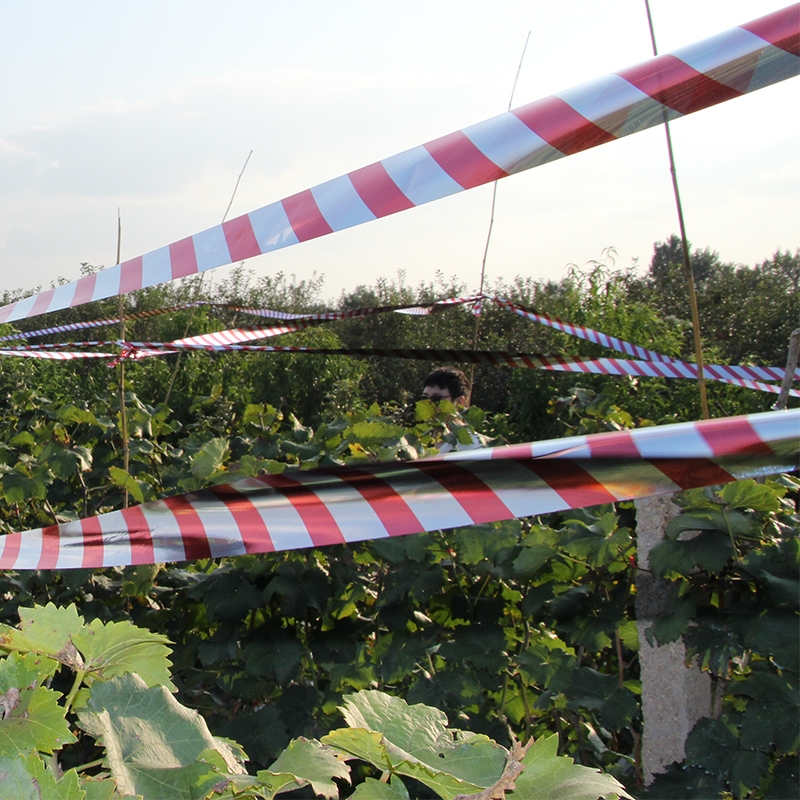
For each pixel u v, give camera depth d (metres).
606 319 9.27
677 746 1.96
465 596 2.54
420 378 13.04
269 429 3.97
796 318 12.74
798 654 1.77
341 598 2.56
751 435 0.43
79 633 0.70
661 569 1.86
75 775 0.50
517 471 0.46
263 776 0.58
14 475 3.45
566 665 2.27
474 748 0.63
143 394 9.52
